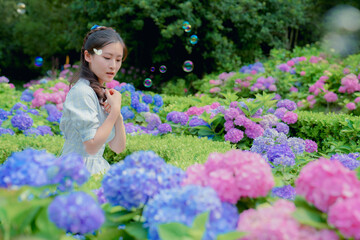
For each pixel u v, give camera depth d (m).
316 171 1.16
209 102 5.23
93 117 2.21
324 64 7.63
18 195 1.05
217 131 4.35
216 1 10.79
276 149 2.46
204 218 1.01
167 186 1.27
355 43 15.38
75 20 12.34
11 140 3.47
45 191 1.22
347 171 1.16
